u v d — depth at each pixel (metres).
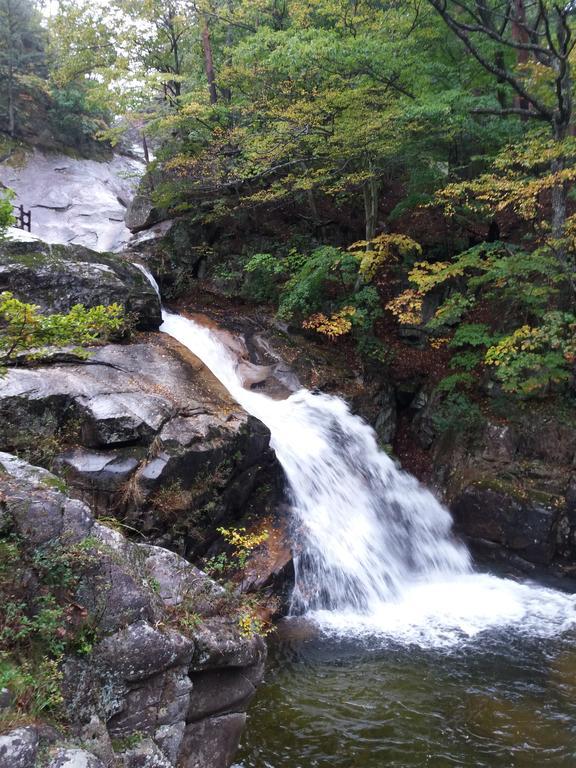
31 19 28.17
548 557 10.38
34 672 3.36
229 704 4.50
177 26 17.16
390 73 12.41
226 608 4.76
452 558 10.85
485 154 13.84
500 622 8.45
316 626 8.04
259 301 14.41
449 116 11.68
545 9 10.95
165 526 7.28
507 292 11.78
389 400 13.33
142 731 3.77
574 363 11.51
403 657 7.30
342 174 13.95
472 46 10.21
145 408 7.90
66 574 3.74
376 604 8.98
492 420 11.96
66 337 4.94
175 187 14.84
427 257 14.96
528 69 11.61
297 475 9.91
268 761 5.26
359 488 10.83
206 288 14.86
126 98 15.95
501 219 14.81
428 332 13.91
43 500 3.96
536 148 10.04
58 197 24.73
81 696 3.52
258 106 13.81
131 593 3.95
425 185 14.48
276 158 13.52
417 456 12.96
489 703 6.29
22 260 9.70
